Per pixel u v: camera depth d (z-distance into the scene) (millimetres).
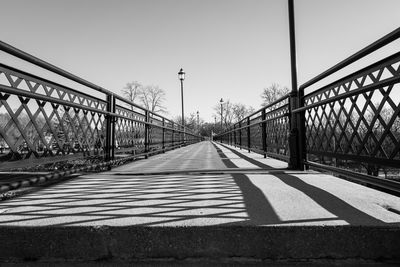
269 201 2457
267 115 6957
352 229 1756
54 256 1804
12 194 2805
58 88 3072
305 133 4324
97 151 4242
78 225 1835
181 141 15391
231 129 15773
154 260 1791
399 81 2021
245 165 5336
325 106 3525
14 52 2219
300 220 1902
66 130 3322
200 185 3227
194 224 1840
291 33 4605
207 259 1785
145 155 7184
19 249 1806
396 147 2195
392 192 2455
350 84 2875
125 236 1802
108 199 2592
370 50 2369
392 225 1773
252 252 1772
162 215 2068
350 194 2701
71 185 3287
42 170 3992
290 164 4523
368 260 1750
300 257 1764
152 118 8133
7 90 2180
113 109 4746
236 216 2018
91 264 1759
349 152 2967
